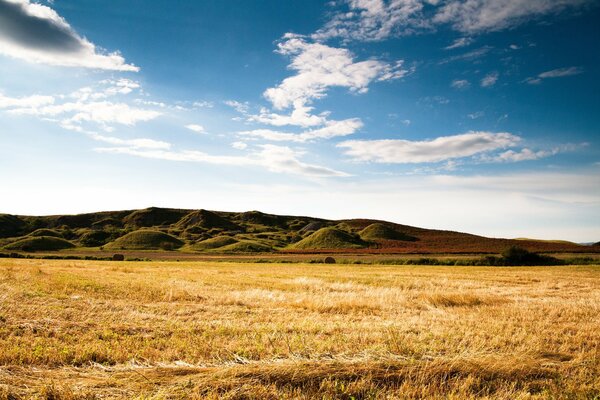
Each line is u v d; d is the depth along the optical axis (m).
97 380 6.94
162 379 7.02
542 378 7.74
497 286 28.12
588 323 13.26
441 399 6.63
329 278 35.00
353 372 7.36
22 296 15.77
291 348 9.28
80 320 12.19
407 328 11.80
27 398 6.13
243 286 25.06
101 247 161.62
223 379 6.89
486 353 9.10
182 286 23.48
